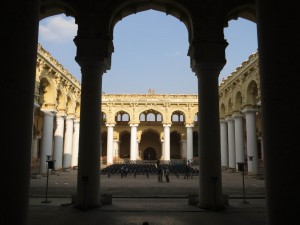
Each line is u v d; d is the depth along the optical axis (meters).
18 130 3.43
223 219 8.05
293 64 3.53
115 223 7.55
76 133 34.72
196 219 8.04
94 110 9.34
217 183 9.19
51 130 24.69
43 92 24.52
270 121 3.66
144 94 43.00
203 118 9.38
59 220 7.86
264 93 3.78
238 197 13.43
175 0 9.67
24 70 3.53
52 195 14.12
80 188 9.25
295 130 3.47
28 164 3.60
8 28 3.44
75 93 32.44
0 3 3.46
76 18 9.49
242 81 25.44
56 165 27.61
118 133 48.09
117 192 15.45
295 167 3.43
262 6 3.83
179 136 53.38
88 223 7.56
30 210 9.22
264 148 3.82
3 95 3.36
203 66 9.37
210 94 9.38
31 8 3.66
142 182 20.36
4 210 3.26
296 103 3.49
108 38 9.37
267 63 3.72
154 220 7.90
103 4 9.50
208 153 9.23
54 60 24.81
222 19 9.52
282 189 3.48
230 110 29.95
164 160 41.84
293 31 3.56
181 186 17.58
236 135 27.64
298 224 3.34
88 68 9.39
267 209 3.72
